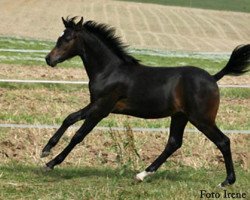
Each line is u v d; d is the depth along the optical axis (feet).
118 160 35.73
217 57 114.42
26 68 81.05
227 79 81.76
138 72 32.37
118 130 42.11
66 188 30.76
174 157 38.86
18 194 29.48
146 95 31.76
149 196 29.81
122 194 29.68
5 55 94.79
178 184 32.30
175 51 128.77
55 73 77.71
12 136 42.04
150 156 38.58
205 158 38.81
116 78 32.35
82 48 33.22
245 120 53.42
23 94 62.44
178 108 31.58
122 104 32.58
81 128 32.40
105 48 32.89
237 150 41.24
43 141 41.04
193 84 31.01
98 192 29.91
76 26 33.01
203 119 30.96
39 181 32.14
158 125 47.91
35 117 49.65
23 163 36.60
